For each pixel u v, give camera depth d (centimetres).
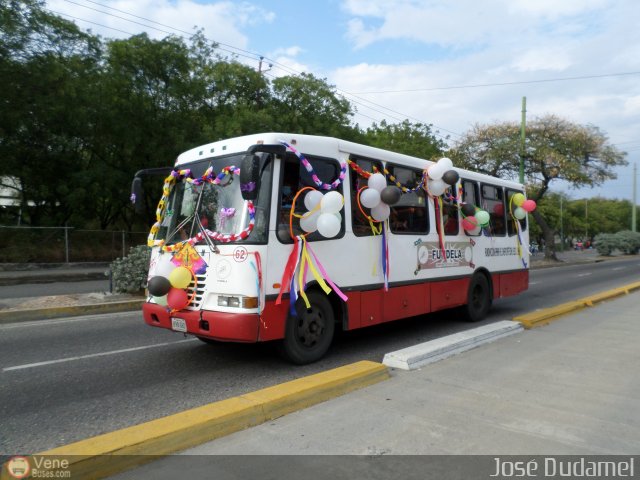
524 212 1120
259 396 436
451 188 894
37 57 1972
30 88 1953
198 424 376
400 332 866
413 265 782
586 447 372
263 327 552
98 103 2138
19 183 2388
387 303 726
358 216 684
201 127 2506
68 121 2114
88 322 930
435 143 3838
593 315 976
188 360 655
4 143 2012
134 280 1159
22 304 1041
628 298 1263
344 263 655
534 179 3186
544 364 598
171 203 655
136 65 2277
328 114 2820
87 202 2414
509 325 797
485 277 1001
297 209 600
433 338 816
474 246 955
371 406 452
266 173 574
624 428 405
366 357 684
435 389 500
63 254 2189
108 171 2273
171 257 618
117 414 463
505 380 532
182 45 2391
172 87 2330
